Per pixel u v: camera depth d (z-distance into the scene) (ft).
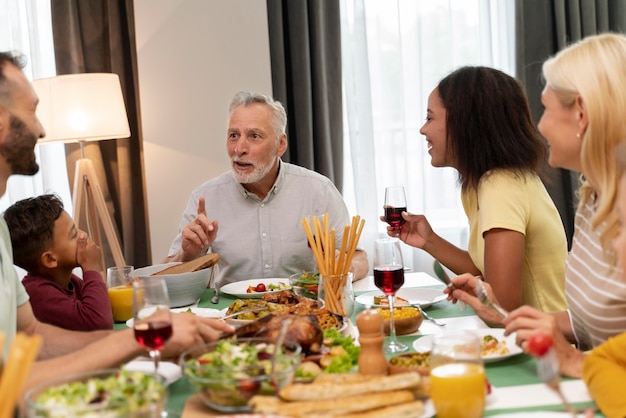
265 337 4.71
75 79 11.44
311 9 13.43
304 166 13.47
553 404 4.15
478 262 7.45
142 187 13.61
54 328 5.87
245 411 3.98
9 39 13.28
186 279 7.34
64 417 3.19
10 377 3.06
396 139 14.23
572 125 5.21
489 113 6.89
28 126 5.43
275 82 13.32
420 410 3.77
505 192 6.70
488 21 14.19
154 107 12.37
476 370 3.85
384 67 14.08
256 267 9.61
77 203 11.93
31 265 6.80
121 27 13.26
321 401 3.78
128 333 4.70
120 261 12.23
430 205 14.39
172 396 4.60
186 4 12.35
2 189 5.69
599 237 5.29
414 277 8.61
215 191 9.85
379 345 4.40
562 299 6.97
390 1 13.97
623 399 3.90
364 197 14.14
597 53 4.98
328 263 6.38
